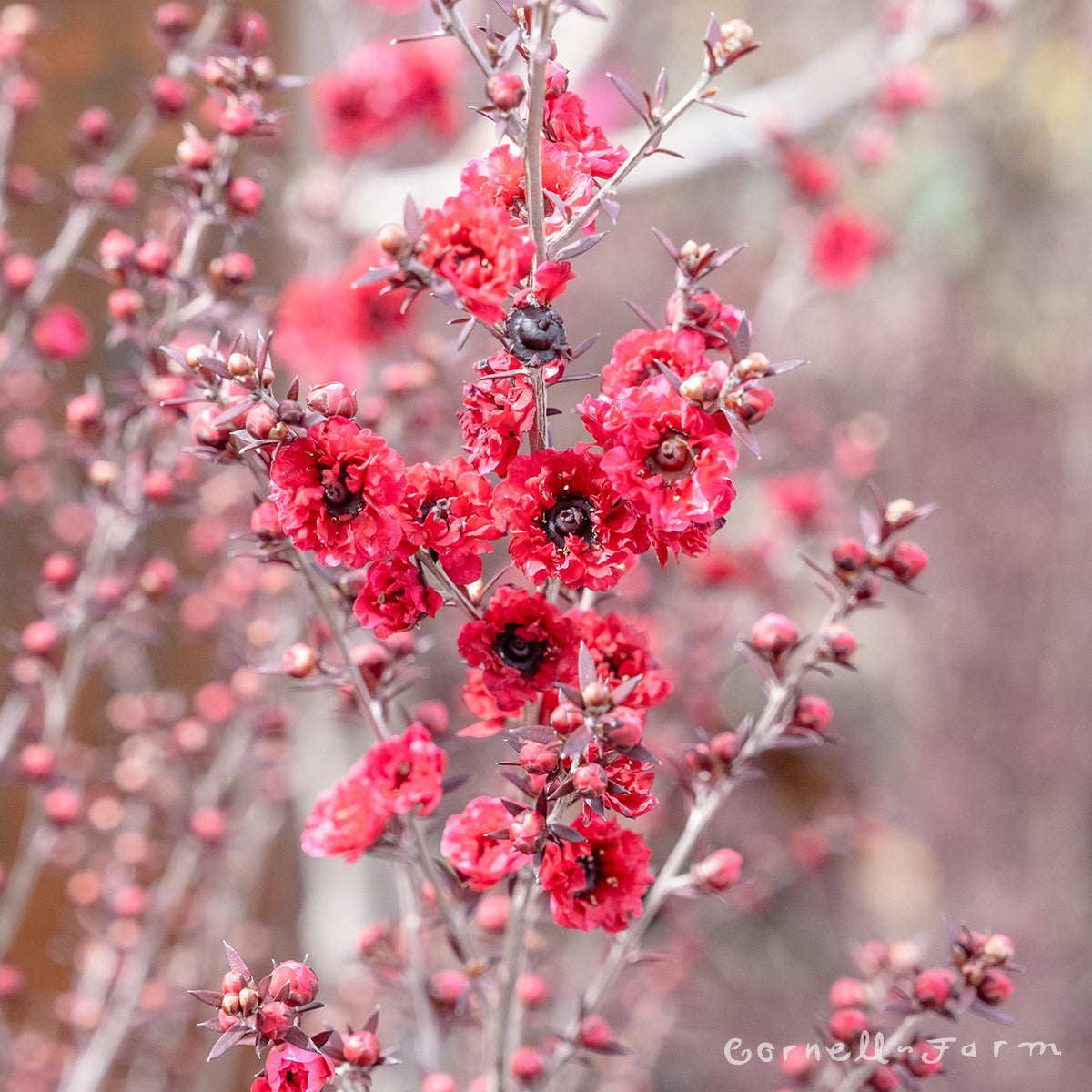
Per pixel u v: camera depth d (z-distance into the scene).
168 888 2.59
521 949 1.43
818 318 5.87
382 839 1.35
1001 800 5.18
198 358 1.19
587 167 1.21
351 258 3.43
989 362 5.44
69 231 2.34
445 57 3.22
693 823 1.57
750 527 4.61
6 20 2.55
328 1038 1.14
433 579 1.26
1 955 2.37
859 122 3.58
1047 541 5.25
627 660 1.22
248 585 2.86
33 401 2.92
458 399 2.56
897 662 5.71
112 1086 3.14
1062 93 5.01
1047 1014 4.35
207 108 2.67
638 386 1.13
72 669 2.26
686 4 5.83
